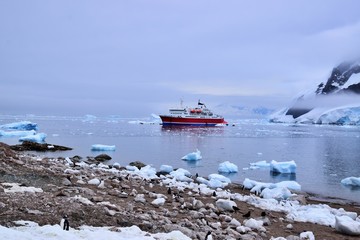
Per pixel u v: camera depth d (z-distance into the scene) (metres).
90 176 22.73
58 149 51.72
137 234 10.64
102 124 163.00
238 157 52.53
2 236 8.20
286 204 20.86
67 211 11.91
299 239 13.31
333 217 17.83
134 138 81.69
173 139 80.88
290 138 101.44
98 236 9.63
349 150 66.94
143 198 16.86
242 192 26.27
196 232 12.08
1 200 12.16
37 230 9.35
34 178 17.48
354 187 31.53
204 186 25.03
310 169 42.66
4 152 21.59
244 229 13.80
